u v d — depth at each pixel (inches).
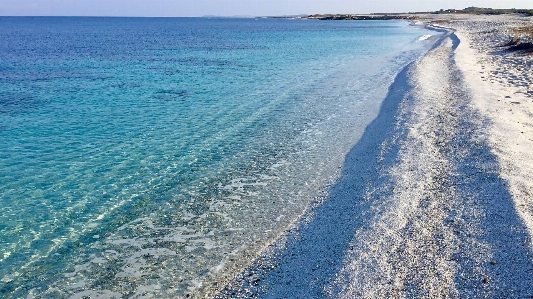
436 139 610.5
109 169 575.5
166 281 342.0
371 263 321.1
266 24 7377.0
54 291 332.5
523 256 304.3
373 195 454.0
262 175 556.4
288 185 525.3
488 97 819.4
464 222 369.1
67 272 356.5
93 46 2588.6
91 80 1300.4
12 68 1568.7
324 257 349.1
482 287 280.4
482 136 588.1
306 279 321.4
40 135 726.5
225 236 409.7
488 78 1029.8
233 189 514.9
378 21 7322.8
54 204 477.4
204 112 880.3
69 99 1021.8
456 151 552.7
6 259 374.3
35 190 511.8
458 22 4343.0
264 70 1483.8
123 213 457.1
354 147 654.5
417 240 347.6
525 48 1471.5
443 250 329.4
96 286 338.0
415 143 595.5
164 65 1652.3
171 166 586.6
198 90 1123.3
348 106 916.6
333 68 1502.2
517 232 335.9
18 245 396.5
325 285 306.0
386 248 339.6
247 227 426.3
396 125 702.5
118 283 340.8
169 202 482.3
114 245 396.5
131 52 2197.3
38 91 1122.0
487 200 402.3
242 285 329.7
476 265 304.5
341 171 562.3
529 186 419.2
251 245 392.5
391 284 293.4
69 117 847.1
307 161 603.5
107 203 480.1
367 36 3361.2
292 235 402.9
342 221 412.5
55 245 397.1
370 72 1385.3
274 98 1009.5
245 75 1373.0
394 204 416.5
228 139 702.5
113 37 3543.3
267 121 807.7
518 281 280.4
